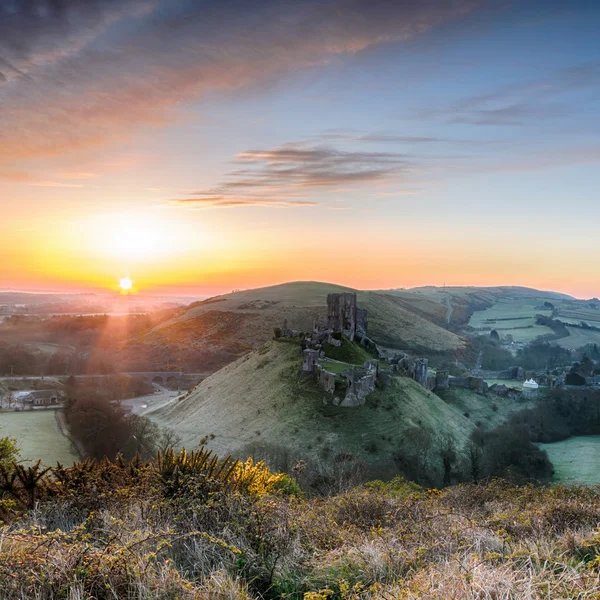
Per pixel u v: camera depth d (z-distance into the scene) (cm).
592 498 1358
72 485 1137
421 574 732
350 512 1186
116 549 736
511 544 902
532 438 8900
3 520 1016
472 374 14500
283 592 752
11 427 8931
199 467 1274
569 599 610
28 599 645
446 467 6700
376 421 7681
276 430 7875
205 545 818
